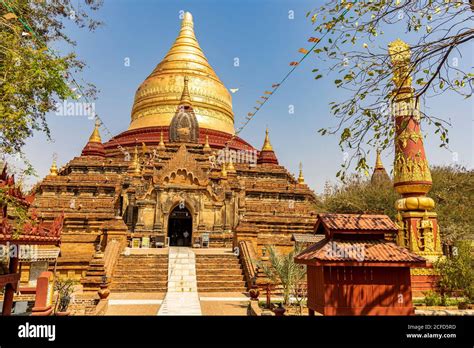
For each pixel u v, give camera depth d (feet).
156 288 83.82
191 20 228.43
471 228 103.60
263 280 82.94
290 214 144.66
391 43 69.26
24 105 33.96
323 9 35.86
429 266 79.41
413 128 89.61
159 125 191.01
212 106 200.34
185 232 137.08
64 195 147.74
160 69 209.15
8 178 40.14
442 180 119.65
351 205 131.13
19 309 66.90
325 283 36.32
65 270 100.58
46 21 48.60
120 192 136.15
